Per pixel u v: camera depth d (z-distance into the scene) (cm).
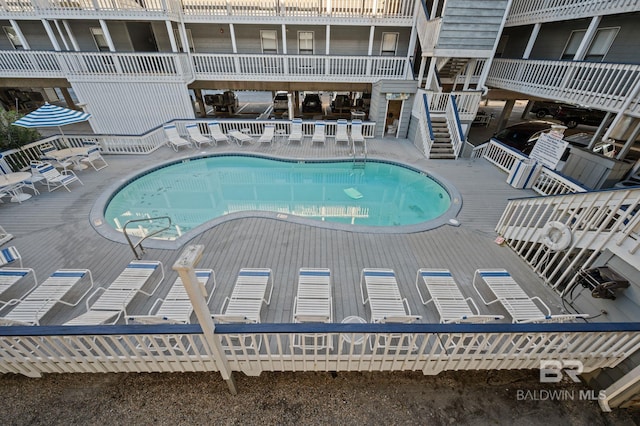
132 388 317
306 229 591
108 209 714
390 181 974
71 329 267
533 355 301
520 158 796
